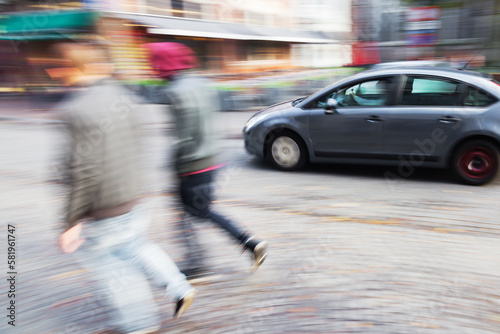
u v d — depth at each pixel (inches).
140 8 729.6
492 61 335.6
